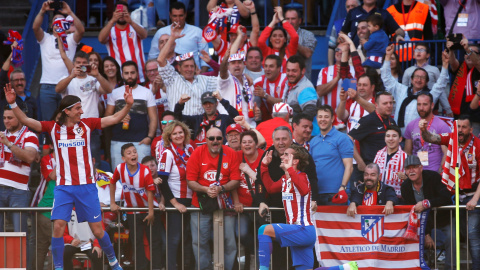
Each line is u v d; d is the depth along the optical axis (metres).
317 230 30.92
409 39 43.91
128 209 31.03
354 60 37.97
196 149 31.61
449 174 30.77
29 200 33.66
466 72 39.62
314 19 49.66
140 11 47.31
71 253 31.42
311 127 32.78
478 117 38.84
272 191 30.56
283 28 40.78
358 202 31.16
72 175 28.77
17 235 30.23
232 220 31.38
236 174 31.28
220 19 40.00
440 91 38.44
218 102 36.38
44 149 34.75
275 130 30.89
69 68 38.41
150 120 37.34
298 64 36.56
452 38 39.09
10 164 33.03
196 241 31.58
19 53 38.62
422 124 31.70
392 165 33.41
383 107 34.47
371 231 30.95
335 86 38.56
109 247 29.53
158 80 38.69
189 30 43.06
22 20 49.38
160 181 31.58
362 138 34.53
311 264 28.95
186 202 32.38
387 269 30.86
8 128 33.41
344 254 30.92
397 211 30.92
